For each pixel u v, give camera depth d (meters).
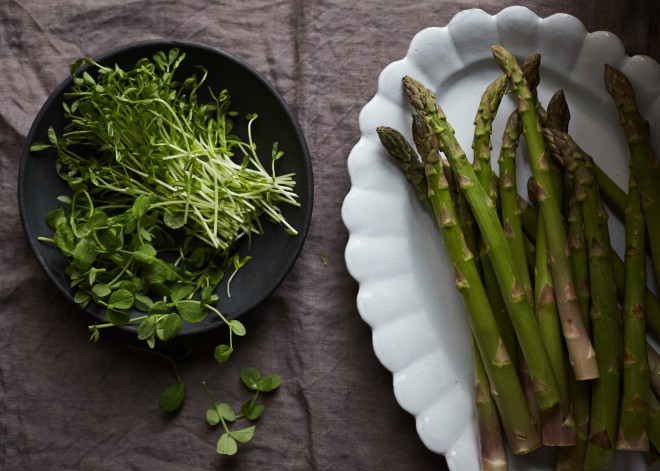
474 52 0.63
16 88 0.67
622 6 0.65
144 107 0.61
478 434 0.61
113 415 0.65
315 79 0.66
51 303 0.66
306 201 0.62
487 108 0.60
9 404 0.65
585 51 0.62
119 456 0.65
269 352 0.65
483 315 0.58
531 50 0.63
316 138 0.66
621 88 0.60
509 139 0.60
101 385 0.65
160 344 0.65
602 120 0.63
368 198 0.62
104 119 0.61
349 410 0.65
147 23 0.67
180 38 0.67
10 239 0.66
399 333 0.62
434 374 0.62
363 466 0.65
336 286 0.65
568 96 0.63
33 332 0.66
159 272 0.62
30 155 0.62
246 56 0.67
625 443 0.58
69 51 0.67
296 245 0.61
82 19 0.67
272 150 0.64
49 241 0.62
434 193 0.58
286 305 0.65
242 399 0.65
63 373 0.65
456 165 0.58
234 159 0.65
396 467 0.64
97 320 0.64
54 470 0.65
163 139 0.62
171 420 0.65
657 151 0.62
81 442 0.65
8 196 0.66
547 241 0.58
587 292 0.59
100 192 0.64
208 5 0.67
